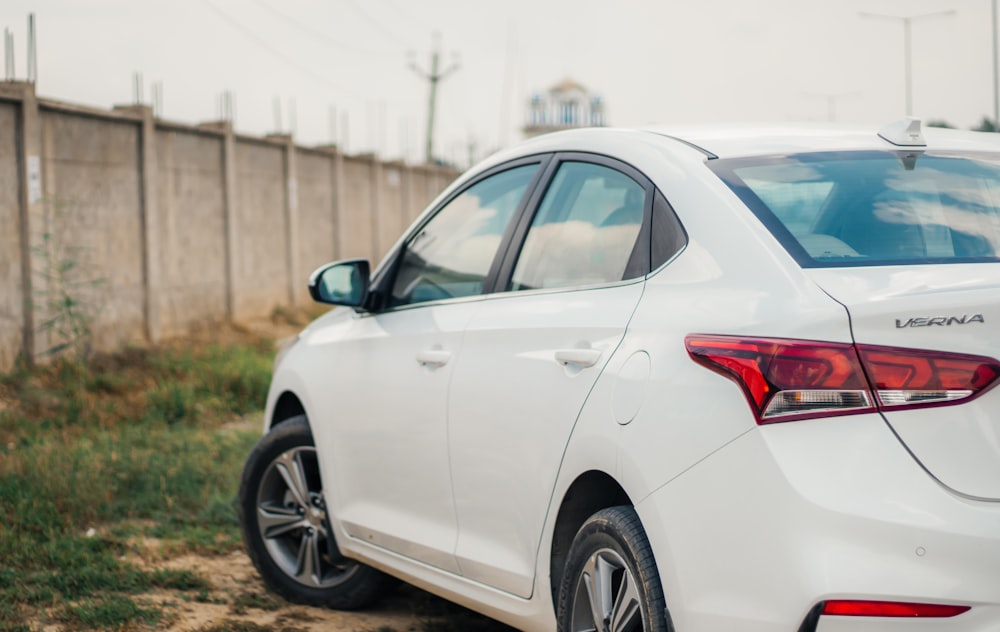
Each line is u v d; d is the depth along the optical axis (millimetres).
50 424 9438
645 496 2848
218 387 11508
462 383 3750
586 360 3186
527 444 3391
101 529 6180
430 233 4426
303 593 4840
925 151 3453
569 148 3852
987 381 2447
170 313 15930
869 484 2443
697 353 2775
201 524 6316
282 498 4957
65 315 12055
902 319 2514
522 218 3908
